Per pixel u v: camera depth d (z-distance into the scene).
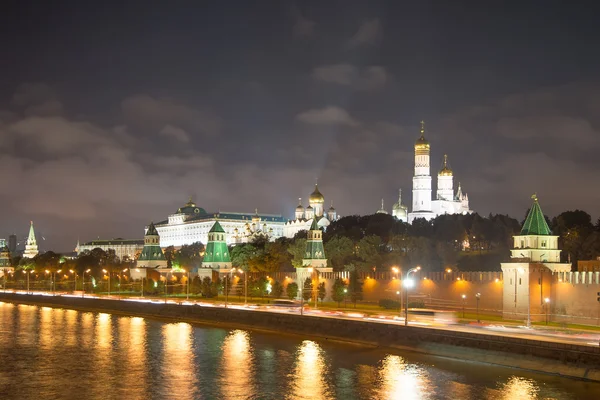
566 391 105.81
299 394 110.81
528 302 149.38
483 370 121.31
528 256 170.25
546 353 117.44
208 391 113.94
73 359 142.25
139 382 120.94
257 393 112.00
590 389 106.56
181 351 150.12
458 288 190.50
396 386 113.12
